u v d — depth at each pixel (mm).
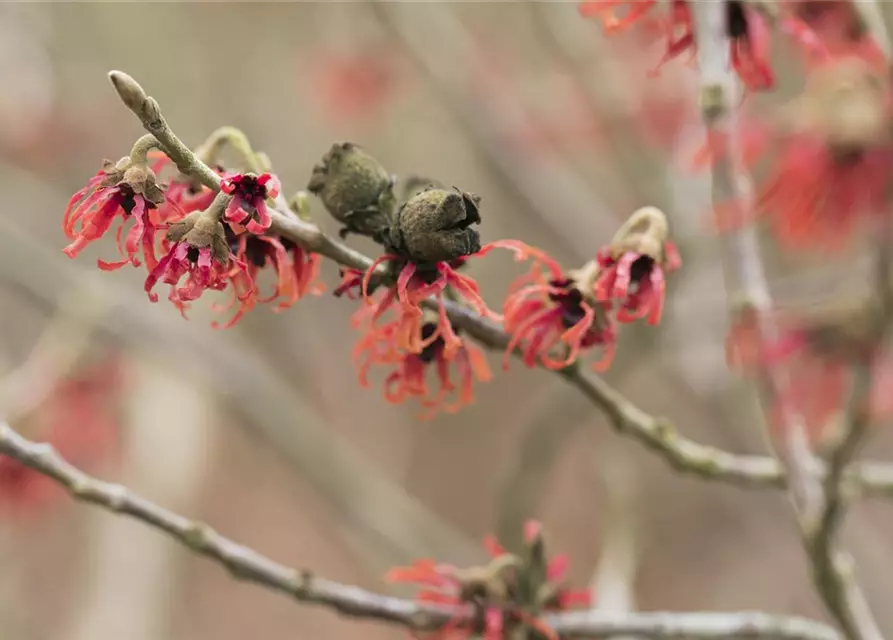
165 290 5969
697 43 2035
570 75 5855
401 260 1682
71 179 6504
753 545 7910
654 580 7824
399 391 1852
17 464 3377
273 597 8336
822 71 2119
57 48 6590
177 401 6480
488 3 6691
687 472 2518
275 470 8758
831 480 2102
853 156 2084
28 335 7312
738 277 2244
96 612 5945
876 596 6152
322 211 4465
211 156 1770
